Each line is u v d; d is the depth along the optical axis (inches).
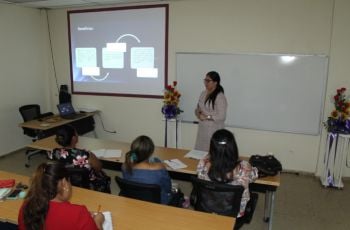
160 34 195.9
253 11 172.6
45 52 231.8
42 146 136.3
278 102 177.0
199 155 125.0
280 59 172.2
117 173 172.6
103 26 210.4
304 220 127.6
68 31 221.1
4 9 197.3
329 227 122.8
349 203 143.2
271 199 108.0
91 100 225.8
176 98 181.6
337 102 155.4
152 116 210.2
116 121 221.6
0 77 198.7
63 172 60.5
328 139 159.6
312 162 177.2
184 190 153.0
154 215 75.3
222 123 144.2
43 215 56.1
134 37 203.3
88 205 79.8
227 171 82.0
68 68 228.1
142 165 89.4
